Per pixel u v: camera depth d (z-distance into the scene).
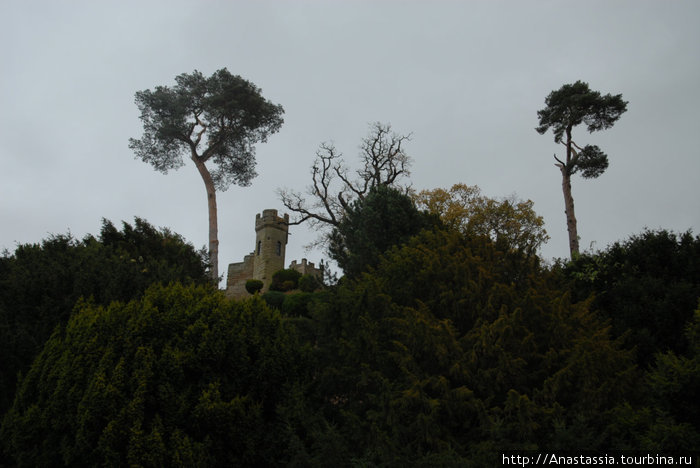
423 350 9.86
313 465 8.78
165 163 36.69
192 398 9.84
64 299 14.30
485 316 10.47
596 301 14.80
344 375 10.55
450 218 36.25
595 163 29.48
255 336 11.17
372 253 18.47
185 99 35.72
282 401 10.53
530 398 9.27
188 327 10.58
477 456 8.12
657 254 15.01
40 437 10.12
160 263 18.42
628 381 9.04
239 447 9.86
